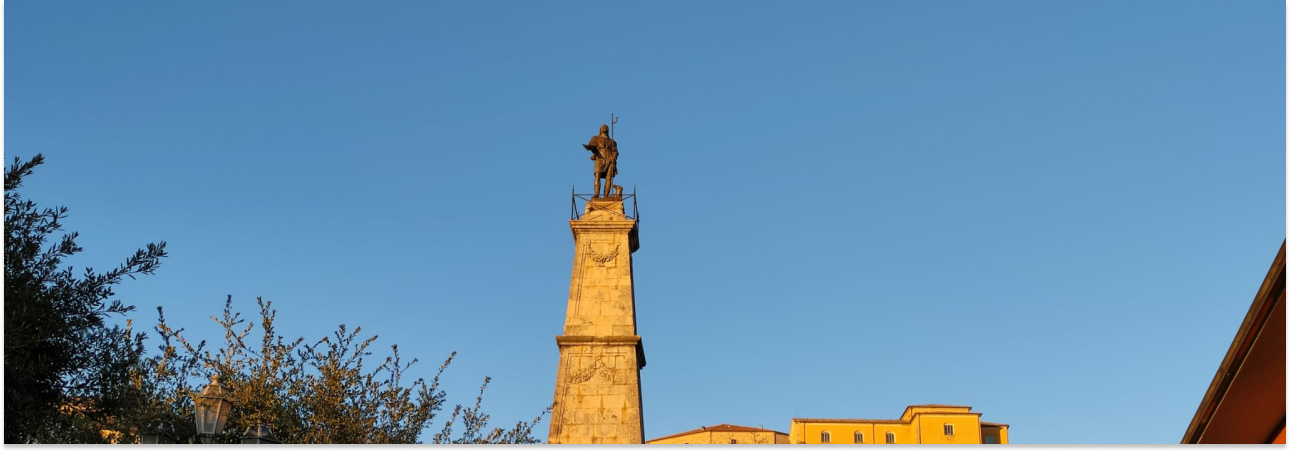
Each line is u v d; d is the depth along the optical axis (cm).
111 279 2094
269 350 2791
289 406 2767
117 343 2145
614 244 3853
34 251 2039
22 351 1953
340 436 2769
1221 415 2541
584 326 3694
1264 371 2380
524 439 3020
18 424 2006
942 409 8744
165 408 2500
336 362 2875
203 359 2662
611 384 3591
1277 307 2214
